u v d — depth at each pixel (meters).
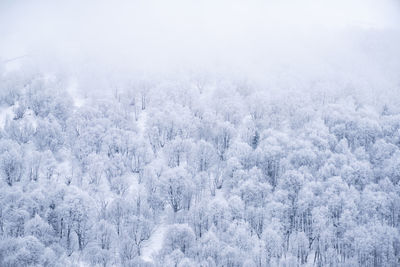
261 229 67.31
